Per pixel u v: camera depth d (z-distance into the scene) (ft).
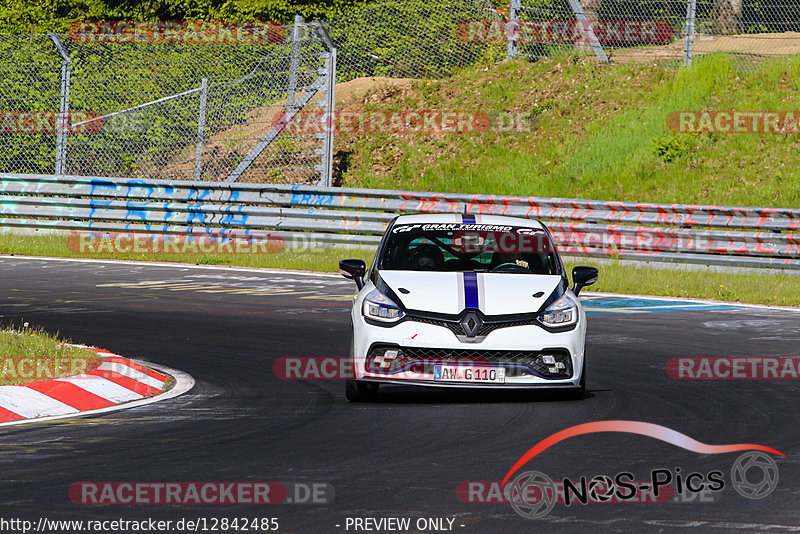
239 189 282.97
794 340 161.17
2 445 92.68
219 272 242.78
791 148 302.86
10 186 296.10
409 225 131.13
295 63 320.09
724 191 293.84
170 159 339.16
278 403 115.03
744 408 112.47
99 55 355.77
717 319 182.91
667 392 121.90
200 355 145.18
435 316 113.09
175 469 84.07
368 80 373.20
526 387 112.37
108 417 106.63
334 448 92.38
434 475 82.69
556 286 119.65
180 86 348.59
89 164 341.41
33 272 237.25
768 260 238.89
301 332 164.86
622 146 319.06
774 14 374.84
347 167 337.52
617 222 271.69
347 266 126.21
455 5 377.50
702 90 330.13
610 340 160.97
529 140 332.80
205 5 406.62
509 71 360.69
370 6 382.01
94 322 170.91
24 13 430.20
